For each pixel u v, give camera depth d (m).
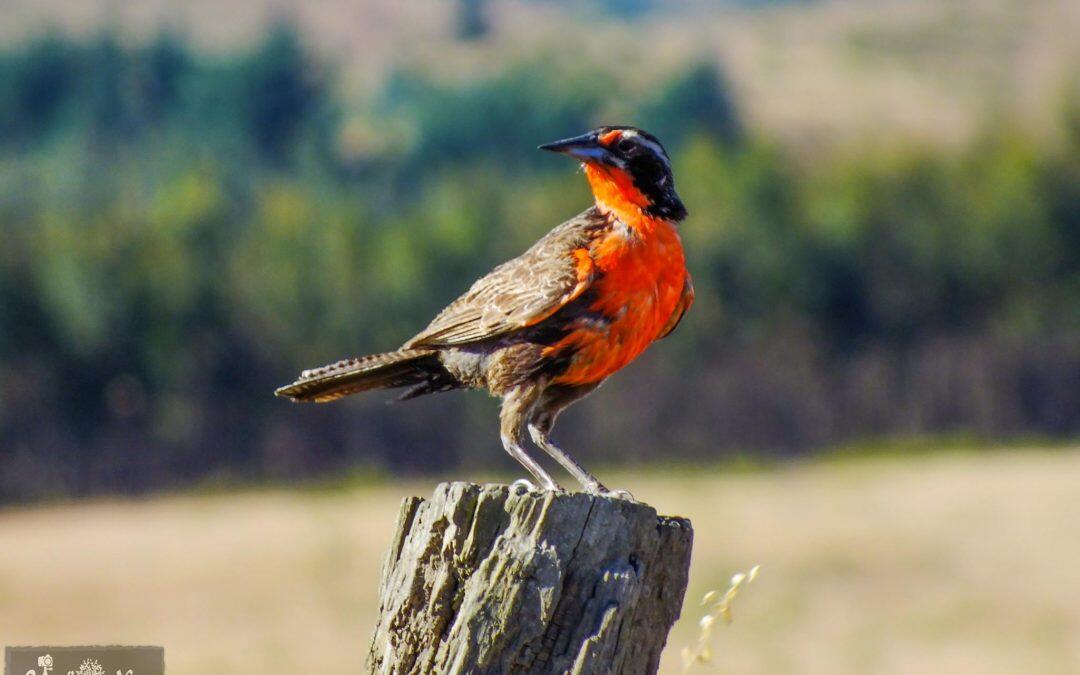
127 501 40.66
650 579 4.73
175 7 130.38
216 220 48.97
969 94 112.62
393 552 4.88
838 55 123.81
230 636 17.30
